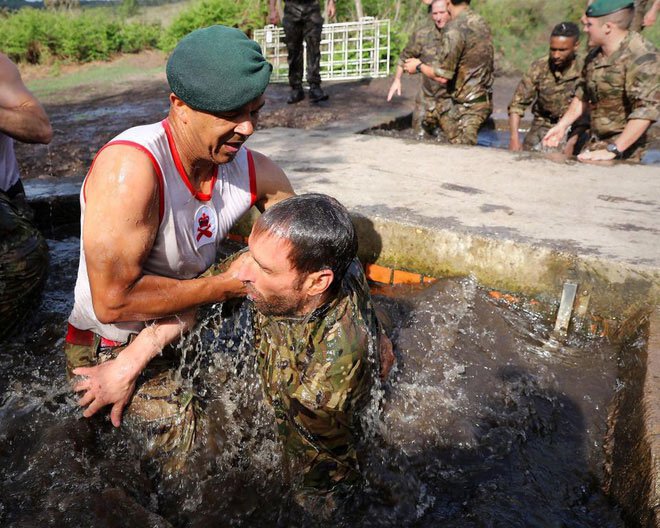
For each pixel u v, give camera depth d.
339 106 7.96
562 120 5.09
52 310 2.87
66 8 17.52
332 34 11.41
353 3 15.54
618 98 4.58
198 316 2.28
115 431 2.03
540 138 6.02
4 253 2.44
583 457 1.99
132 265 1.74
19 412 2.12
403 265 3.11
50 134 2.56
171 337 2.05
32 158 5.09
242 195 2.12
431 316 2.74
